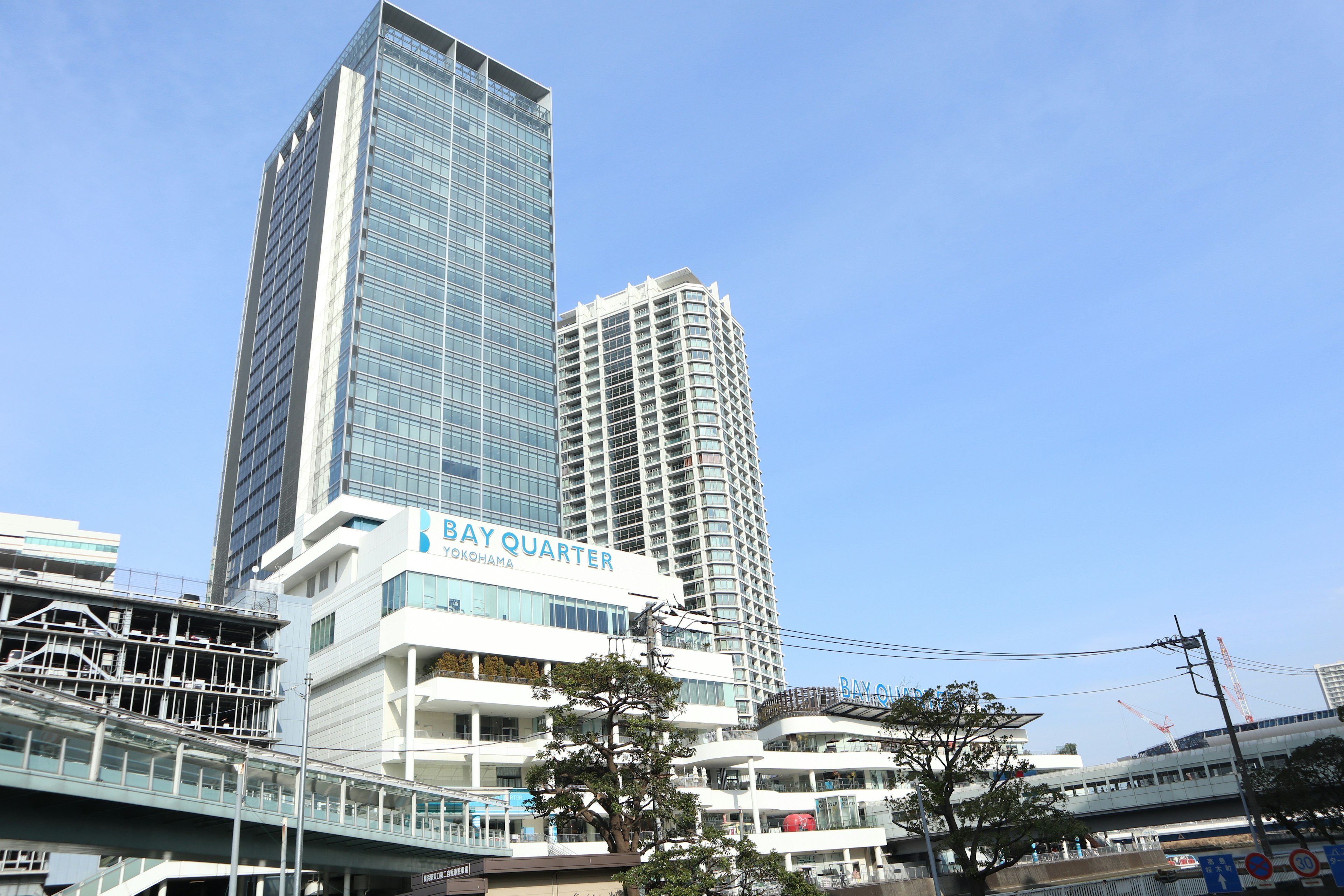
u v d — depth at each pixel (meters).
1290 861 44.16
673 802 46.62
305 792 48.81
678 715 92.00
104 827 40.88
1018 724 129.88
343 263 128.50
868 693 119.56
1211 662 55.50
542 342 142.25
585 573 93.38
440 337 127.69
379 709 78.69
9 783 34.31
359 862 55.50
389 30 146.00
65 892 56.25
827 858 91.38
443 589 81.38
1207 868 46.41
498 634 82.56
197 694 76.56
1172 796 80.62
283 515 117.38
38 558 80.75
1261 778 66.06
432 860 60.81
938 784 54.31
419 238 132.12
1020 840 54.03
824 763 107.88
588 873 43.47
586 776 46.41
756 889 44.53
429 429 120.31
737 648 174.25
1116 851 94.25
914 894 74.62
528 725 84.00
